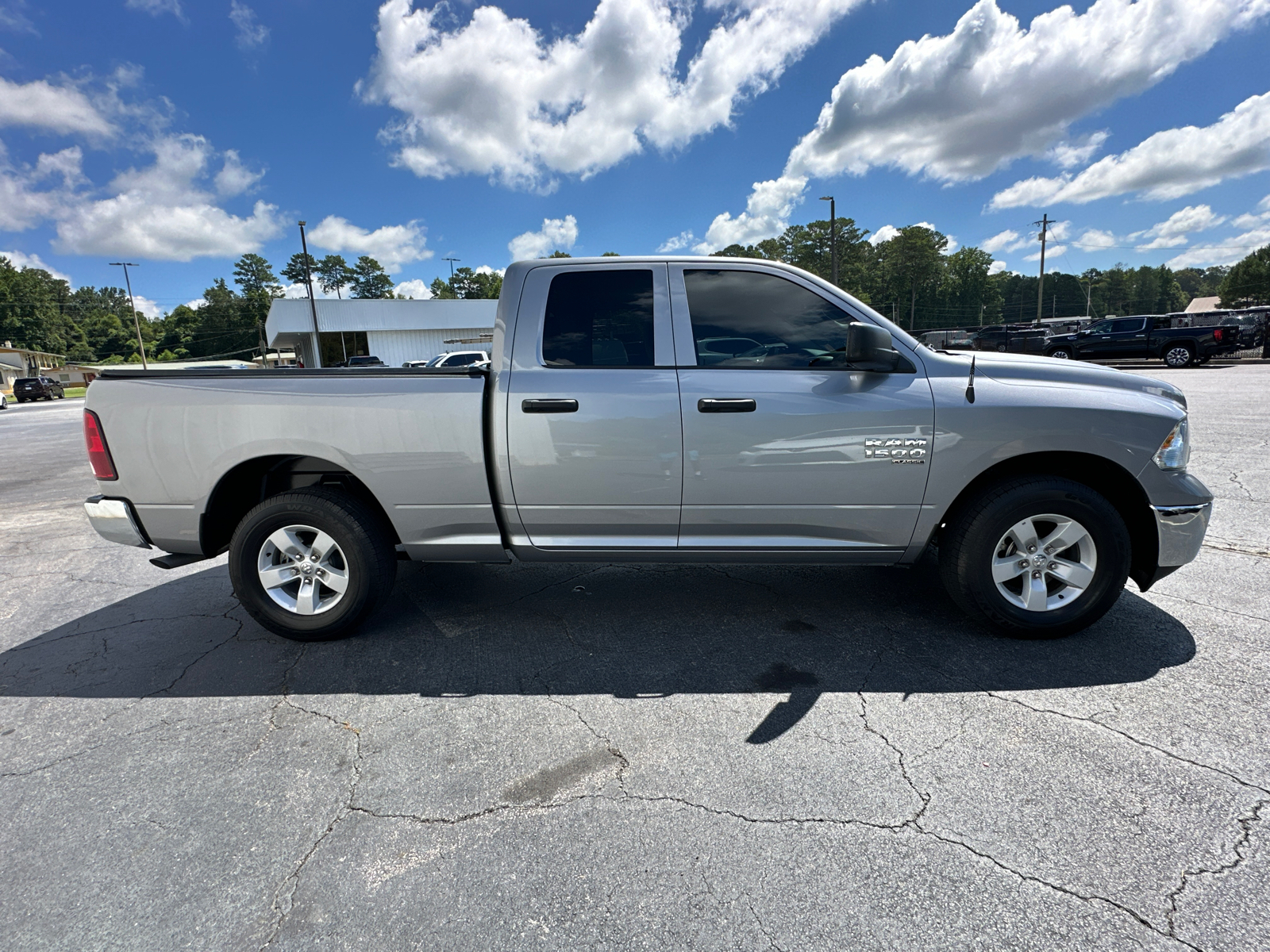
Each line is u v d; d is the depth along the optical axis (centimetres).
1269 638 301
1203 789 202
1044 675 273
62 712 265
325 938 157
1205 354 1914
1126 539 290
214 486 308
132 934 160
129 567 466
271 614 319
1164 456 287
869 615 340
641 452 295
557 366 301
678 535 307
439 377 302
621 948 152
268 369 308
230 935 158
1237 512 494
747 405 289
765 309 305
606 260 310
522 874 175
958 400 287
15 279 9881
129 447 310
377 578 314
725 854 180
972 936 153
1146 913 158
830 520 299
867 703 256
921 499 294
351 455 301
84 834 195
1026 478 291
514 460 298
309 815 201
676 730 242
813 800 202
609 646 312
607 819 196
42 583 433
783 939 154
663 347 302
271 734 246
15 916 166
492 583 401
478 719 253
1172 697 254
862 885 169
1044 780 208
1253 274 8950
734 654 301
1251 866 171
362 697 271
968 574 299
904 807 198
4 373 6769
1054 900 163
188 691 279
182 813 203
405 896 169
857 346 274
